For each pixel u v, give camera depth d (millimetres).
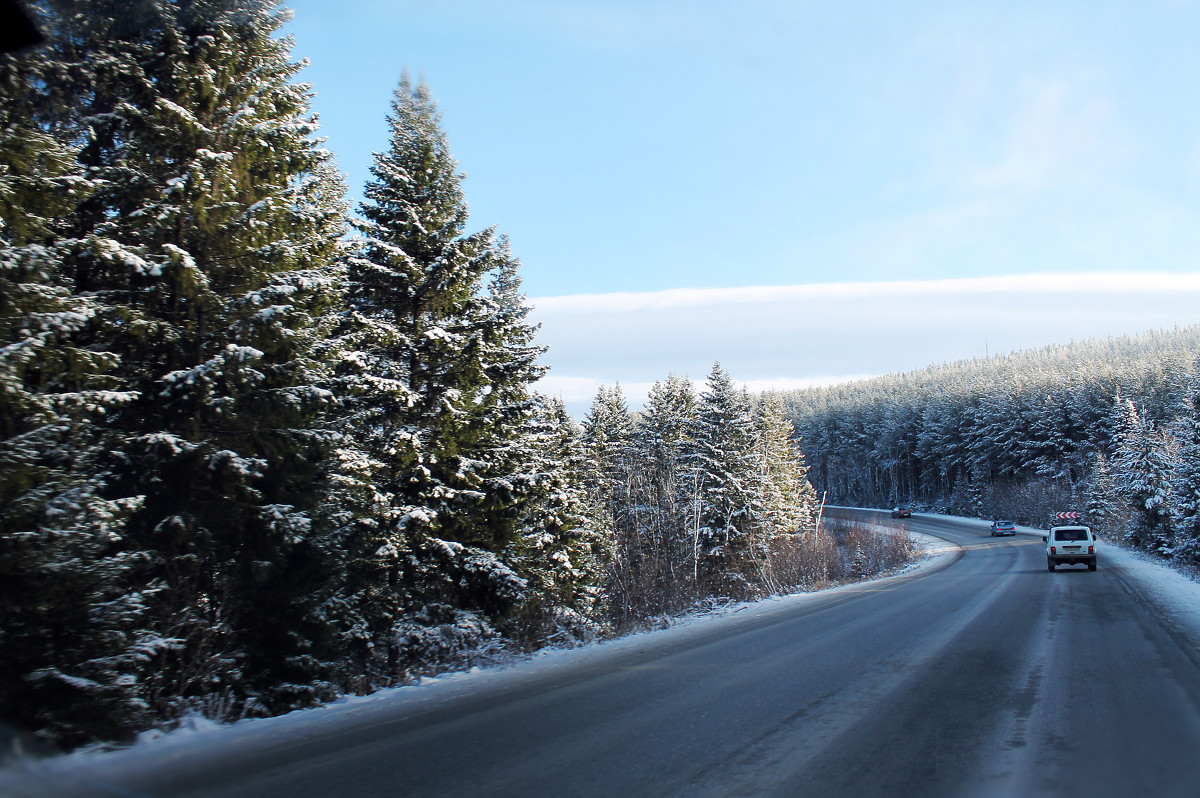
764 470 47438
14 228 8047
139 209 10078
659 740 6176
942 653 10289
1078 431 86688
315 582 11336
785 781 4977
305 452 11367
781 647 11578
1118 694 7367
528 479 15180
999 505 87062
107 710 7230
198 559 9781
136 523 9852
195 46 11016
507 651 14062
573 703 8039
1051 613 15039
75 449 8188
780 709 7180
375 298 15234
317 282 10727
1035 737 5910
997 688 7848
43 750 6414
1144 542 43312
